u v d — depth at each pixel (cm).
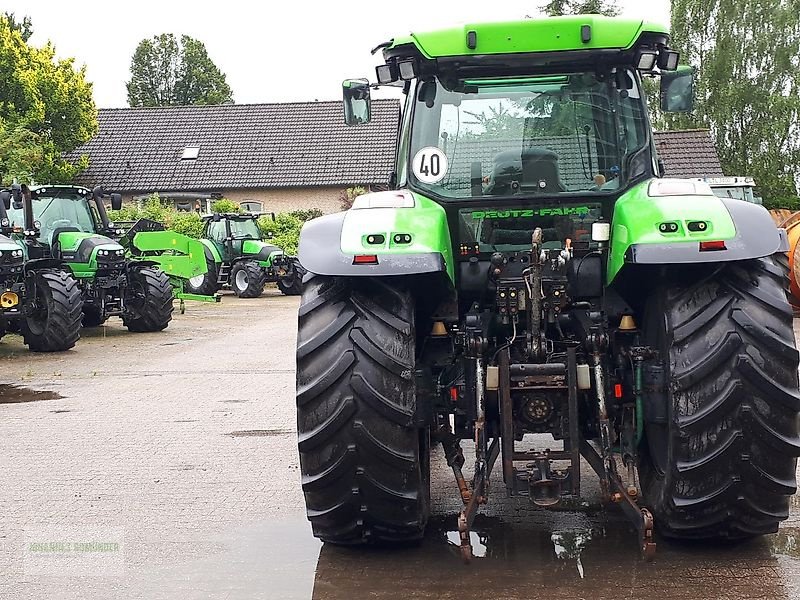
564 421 408
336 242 401
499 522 480
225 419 802
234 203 3481
